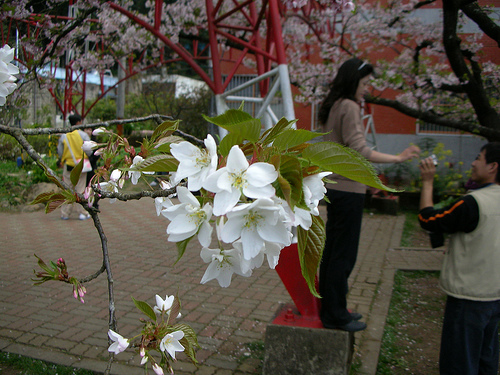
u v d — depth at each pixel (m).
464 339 2.57
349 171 1.01
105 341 3.71
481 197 2.57
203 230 0.98
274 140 1.05
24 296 4.66
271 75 4.39
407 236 7.80
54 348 3.59
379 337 3.82
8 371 3.28
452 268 2.65
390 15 8.00
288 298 4.74
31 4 5.00
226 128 0.94
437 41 7.43
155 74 16.23
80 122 7.88
